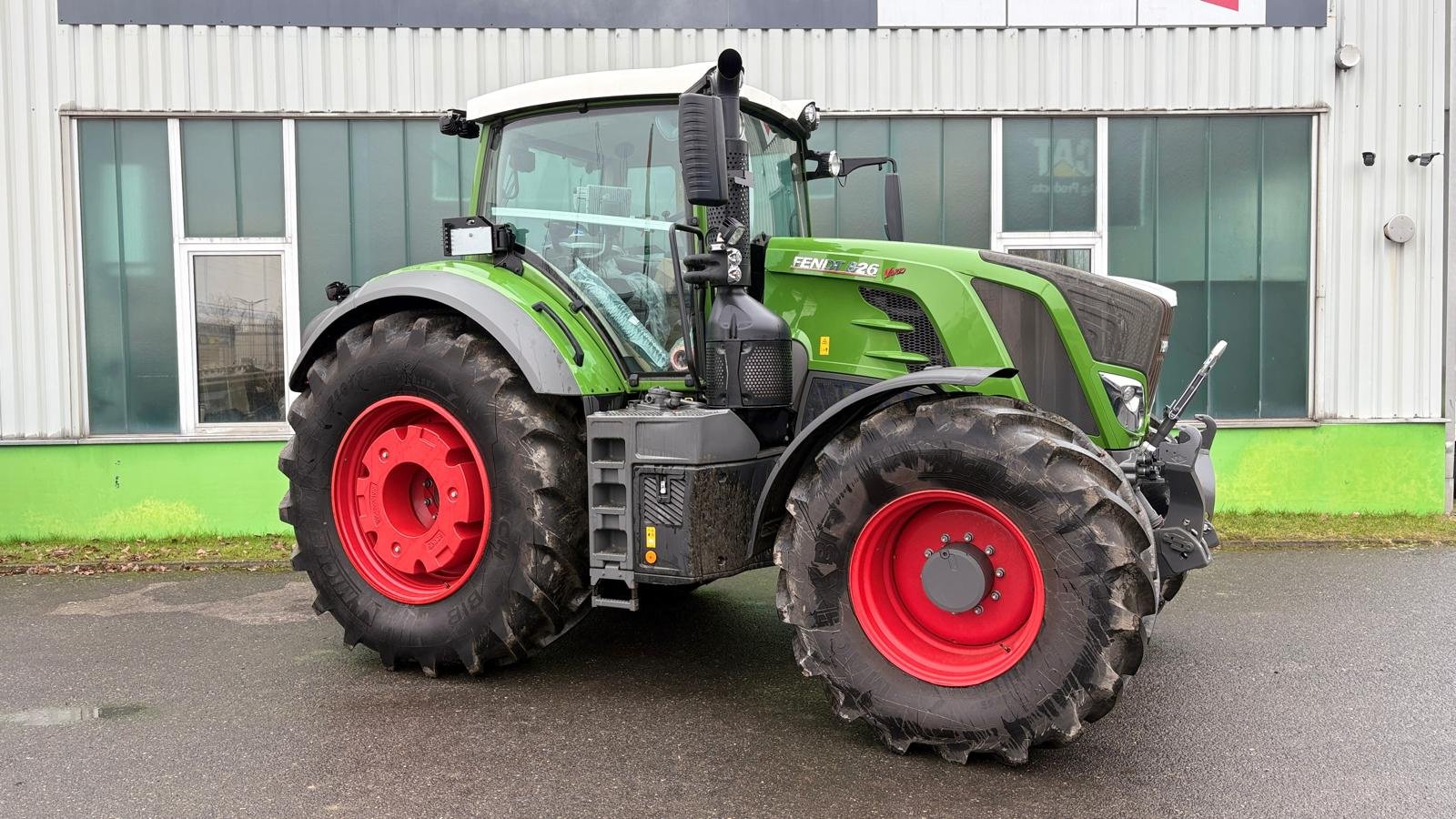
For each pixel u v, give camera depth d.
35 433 6.98
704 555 3.49
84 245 7.01
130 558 6.34
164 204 7.02
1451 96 7.17
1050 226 7.28
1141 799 2.87
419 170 7.08
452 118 4.42
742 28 7.09
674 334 3.98
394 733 3.39
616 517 3.63
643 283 4.01
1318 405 7.26
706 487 3.49
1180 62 7.16
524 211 4.20
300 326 7.11
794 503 3.35
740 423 3.64
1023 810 2.80
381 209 7.09
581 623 4.80
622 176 4.04
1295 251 7.28
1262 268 7.29
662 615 4.95
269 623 4.83
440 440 3.94
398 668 4.09
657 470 3.53
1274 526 6.87
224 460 7.04
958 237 7.27
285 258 7.07
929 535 3.29
